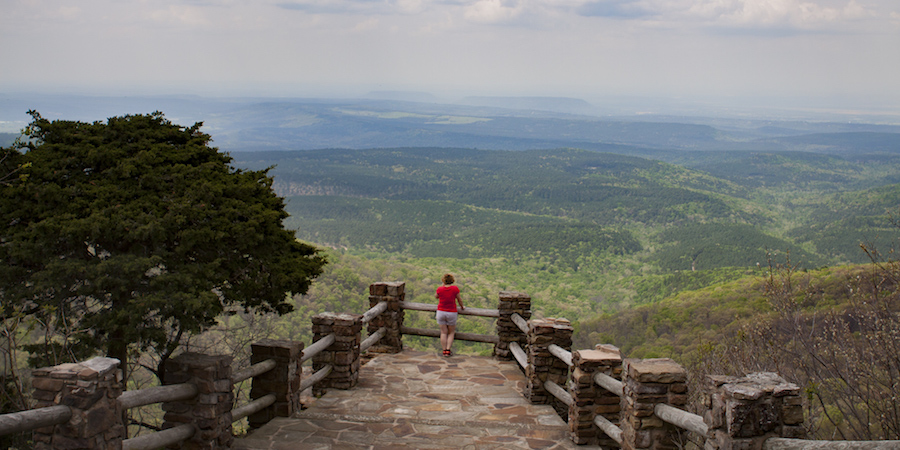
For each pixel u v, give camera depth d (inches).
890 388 162.2
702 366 229.6
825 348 184.7
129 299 350.6
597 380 197.5
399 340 347.6
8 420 105.8
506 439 202.8
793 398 111.0
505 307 324.8
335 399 247.9
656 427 158.7
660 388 159.2
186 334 410.9
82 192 365.7
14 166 365.1
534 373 248.7
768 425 109.6
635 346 1354.6
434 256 7662.4
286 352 213.8
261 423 217.2
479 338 334.0
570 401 215.9
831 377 194.2
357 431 204.8
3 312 217.2
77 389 117.5
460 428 212.8
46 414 113.0
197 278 352.2
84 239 342.0
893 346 161.0
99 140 402.9
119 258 341.7
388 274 3703.3
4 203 348.5
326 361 266.4
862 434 174.4
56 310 305.6
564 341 247.9
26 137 389.7
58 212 349.1
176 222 353.1
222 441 167.3
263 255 403.9
